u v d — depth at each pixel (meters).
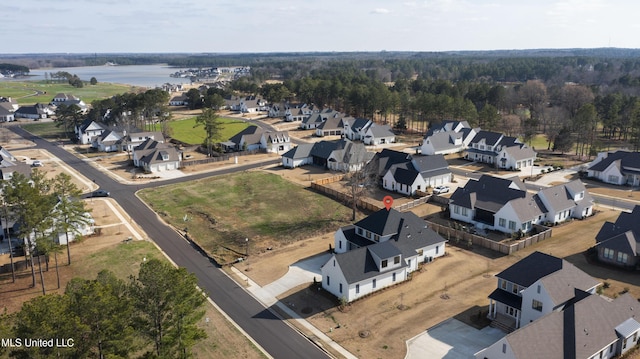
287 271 57.38
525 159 108.81
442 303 49.25
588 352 36.62
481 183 78.12
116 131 143.50
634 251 55.34
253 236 69.19
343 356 40.62
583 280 45.44
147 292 32.47
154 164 107.06
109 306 29.05
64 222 57.25
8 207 52.91
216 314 47.72
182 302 33.59
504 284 47.00
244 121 186.38
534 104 191.62
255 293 52.16
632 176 93.19
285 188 93.31
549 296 41.31
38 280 55.38
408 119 183.88
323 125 153.62
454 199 76.31
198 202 85.00
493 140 117.62
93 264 59.09
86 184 96.62
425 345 41.94
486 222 72.25
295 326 45.50
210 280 55.28
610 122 140.00
